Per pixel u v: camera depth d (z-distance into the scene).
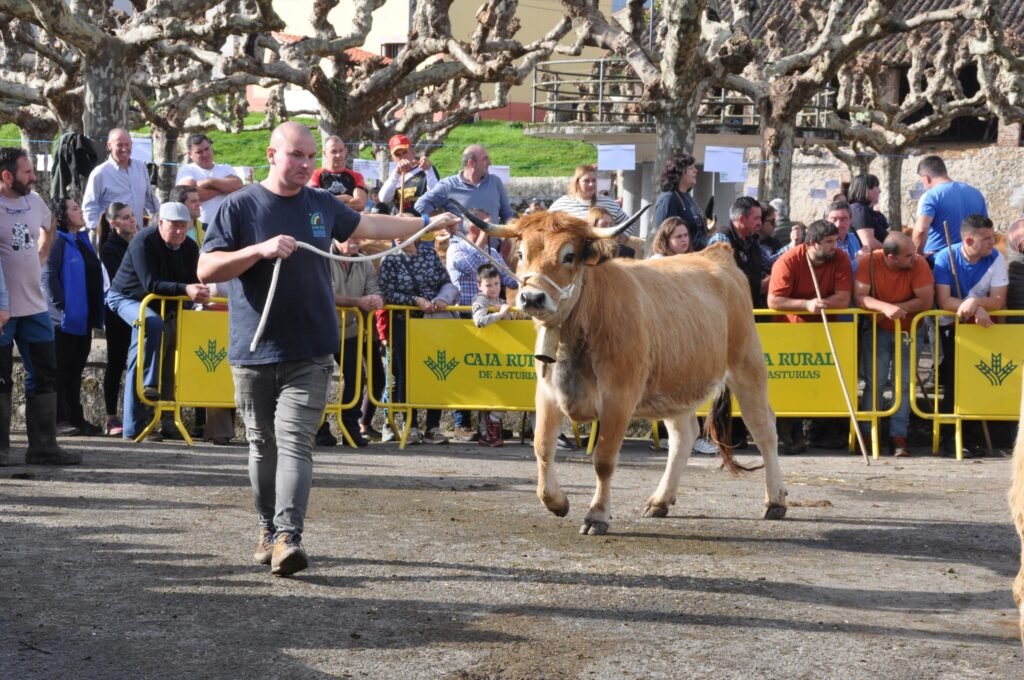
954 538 8.66
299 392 7.14
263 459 7.39
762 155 23.58
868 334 13.45
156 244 12.82
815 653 5.91
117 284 12.95
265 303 7.14
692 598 6.82
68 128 24.50
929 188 15.05
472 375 13.44
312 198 7.39
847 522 9.18
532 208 14.07
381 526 8.56
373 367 14.08
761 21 43.22
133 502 9.14
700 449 13.18
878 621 6.47
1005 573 7.60
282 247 6.90
